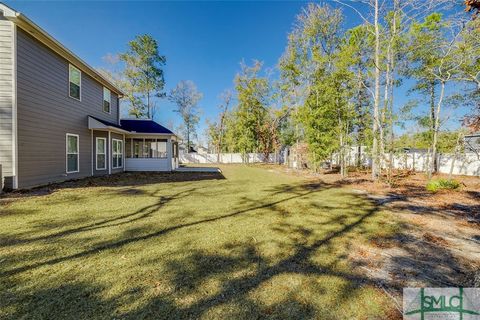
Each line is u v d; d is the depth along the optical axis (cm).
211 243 347
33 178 780
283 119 2734
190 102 3825
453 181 910
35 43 784
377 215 516
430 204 628
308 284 245
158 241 349
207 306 206
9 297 210
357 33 1198
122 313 194
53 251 306
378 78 1082
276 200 664
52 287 227
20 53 723
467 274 272
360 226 439
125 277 248
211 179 1173
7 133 700
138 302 208
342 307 210
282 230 411
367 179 1162
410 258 312
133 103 2514
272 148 2925
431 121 1347
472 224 458
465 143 1176
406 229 426
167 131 1572
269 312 200
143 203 595
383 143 1092
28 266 266
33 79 775
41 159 816
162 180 1100
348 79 1261
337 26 1577
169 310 199
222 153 3278
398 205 614
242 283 243
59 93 910
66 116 956
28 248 314
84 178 1073
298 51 1844
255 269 273
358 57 1226
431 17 927
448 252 332
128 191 772
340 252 326
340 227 432
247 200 661
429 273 274
